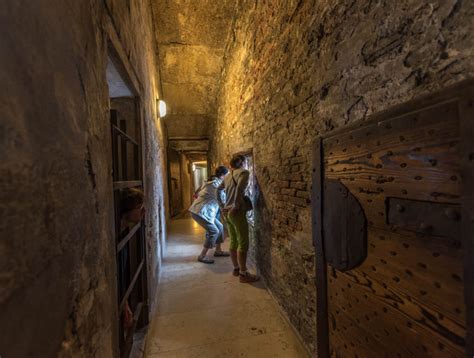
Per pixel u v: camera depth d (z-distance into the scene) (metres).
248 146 2.97
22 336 0.43
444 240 0.67
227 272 2.97
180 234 5.13
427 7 0.75
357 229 1.04
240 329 1.88
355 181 1.05
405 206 0.80
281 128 1.97
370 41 0.99
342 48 1.17
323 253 1.31
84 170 0.74
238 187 2.54
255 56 2.60
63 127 0.61
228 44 4.04
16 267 0.41
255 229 2.83
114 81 1.58
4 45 0.40
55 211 0.55
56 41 0.58
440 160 0.67
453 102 0.63
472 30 0.63
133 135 1.92
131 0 1.69
